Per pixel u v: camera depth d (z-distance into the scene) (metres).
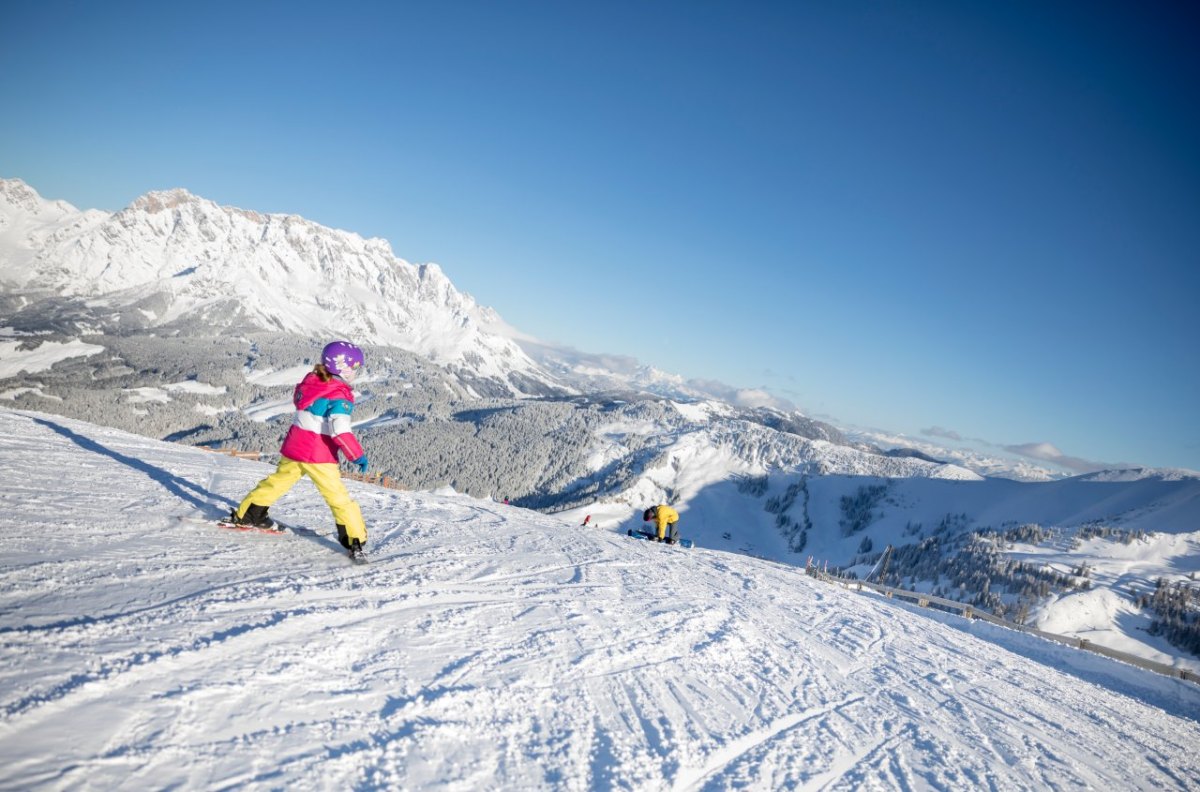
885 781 3.16
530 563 6.36
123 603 3.04
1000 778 3.53
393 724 2.54
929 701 4.75
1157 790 4.05
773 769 2.99
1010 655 7.82
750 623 5.91
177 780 1.87
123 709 2.16
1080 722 5.25
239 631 3.01
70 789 1.71
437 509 9.22
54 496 4.94
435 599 4.33
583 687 3.44
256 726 2.28
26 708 2.00
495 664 3.43
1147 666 10.90
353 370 4.97
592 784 2.46
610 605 5.33
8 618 2.58
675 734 3.11
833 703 4.19
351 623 3.48
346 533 4.86
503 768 2.43
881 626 7.39
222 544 4.59
